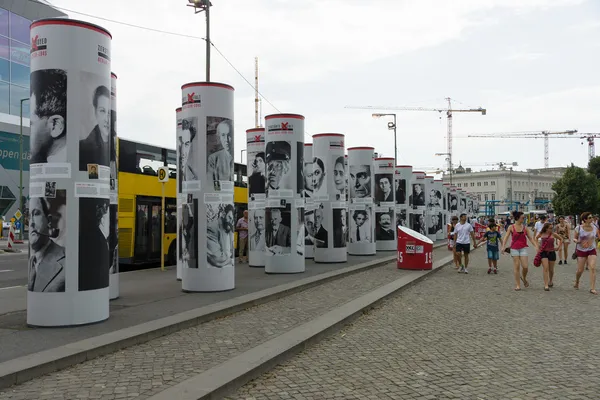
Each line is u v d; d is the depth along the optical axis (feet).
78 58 27.27
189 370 20.58
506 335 27.50
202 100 40.22
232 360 21.13
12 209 144.05
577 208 234.99
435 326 29.91
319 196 68.13
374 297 37.91
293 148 55.42
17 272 59.88
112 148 36.55
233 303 34.17
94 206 27.58
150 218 62.54
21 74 145.07
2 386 18.39
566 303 38.04
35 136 27.04
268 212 55.36
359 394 18.20
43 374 19.94
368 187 81.71
